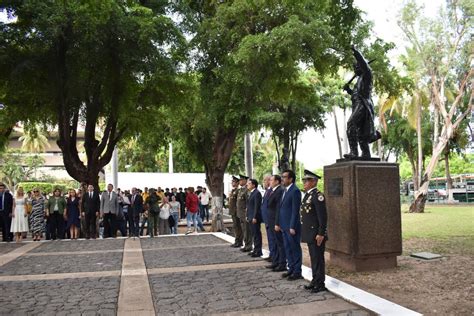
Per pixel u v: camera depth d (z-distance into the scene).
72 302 6.58
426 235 13.65
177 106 18.23
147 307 6.20
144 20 14.23
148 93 17.72
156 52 14.81
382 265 8.65
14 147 59.28
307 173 7.14
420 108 29.64
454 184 48.50
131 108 17.25
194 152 20.44
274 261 8.92
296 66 15.70
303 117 27.52
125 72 15.74
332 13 14.30
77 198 15.68
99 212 16.03
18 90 15.66
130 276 8.41
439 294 6.66
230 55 14.46
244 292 6.87
